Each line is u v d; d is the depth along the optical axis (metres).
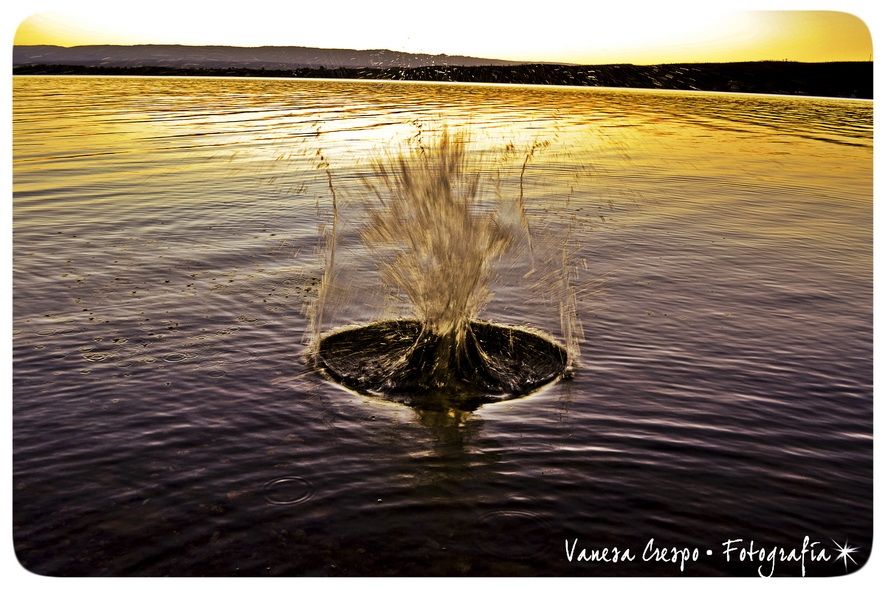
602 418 3.31
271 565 2.34
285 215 7.47
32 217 7.22
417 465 2.90
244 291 4.98
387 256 4.40
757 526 2.58
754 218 7.73
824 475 2.88
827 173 10.96
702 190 9.38
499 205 4.49
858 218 7.80
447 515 2.59
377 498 2.68
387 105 21.70
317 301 4.77
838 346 4.17
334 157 10.91
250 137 13.35
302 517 2.57
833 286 5.33
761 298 5.03
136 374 3.68
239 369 3.76
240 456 2.95
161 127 15.15
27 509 2.59
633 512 2.63
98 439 3.06
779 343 4.20
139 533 2.48
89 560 2.35
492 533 2.50
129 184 9.09
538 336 4.23
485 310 4.62
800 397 3.53
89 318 4.45
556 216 7.50
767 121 20.16
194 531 2.49
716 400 3.49
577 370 3.81
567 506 2.65
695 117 20.92
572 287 5.18
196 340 4.13
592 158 11.88
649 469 2.90
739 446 3.08
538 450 3.03
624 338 4.25
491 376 3.71
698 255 6.17
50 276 5.28
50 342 4.06
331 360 3.89
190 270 5.47
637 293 5.08
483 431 3.18
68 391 3.49
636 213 7.84
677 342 4.20
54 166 10.26
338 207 7.81
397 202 4.00
